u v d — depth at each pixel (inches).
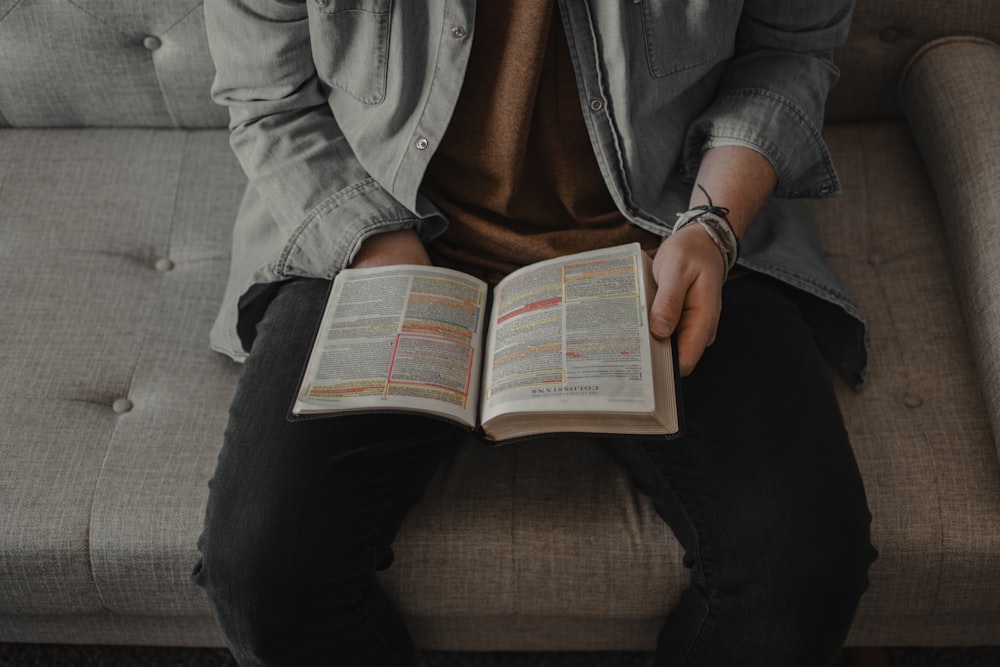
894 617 41.9
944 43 49.3
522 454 40.7
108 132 54.6
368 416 35.9
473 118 38.1
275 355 37.5
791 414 35.4
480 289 37.0
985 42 49.1
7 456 40.1
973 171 43.1
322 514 33.9
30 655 48.3
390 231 39.1
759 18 40.6
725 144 39.9
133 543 38.0
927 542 37.2
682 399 32.1
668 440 33.0
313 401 32.5
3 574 38.6
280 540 33.4
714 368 36.5
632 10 37.2
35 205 50.7
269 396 36.2
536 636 43.6
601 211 40.6
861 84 51.6
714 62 39.6
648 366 31.6
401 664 37.9
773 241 41.8
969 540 37.0
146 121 54.2
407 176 38.3
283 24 38.4
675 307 33.4
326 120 41.1
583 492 39.3
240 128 40.9
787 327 38.6
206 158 53.1
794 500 33.6
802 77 40.5
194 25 49.6
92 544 38.1
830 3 39.9
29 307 46.2
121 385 43.7
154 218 50.7
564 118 38.6
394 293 36.0
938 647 47.1
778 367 36.7
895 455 39.4
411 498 37.8
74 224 50.0
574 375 31.6
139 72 51.7
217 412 42.4
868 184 50.1
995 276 39.6
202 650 48.4
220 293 47.5
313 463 34.5
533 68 36.5
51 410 42.0
